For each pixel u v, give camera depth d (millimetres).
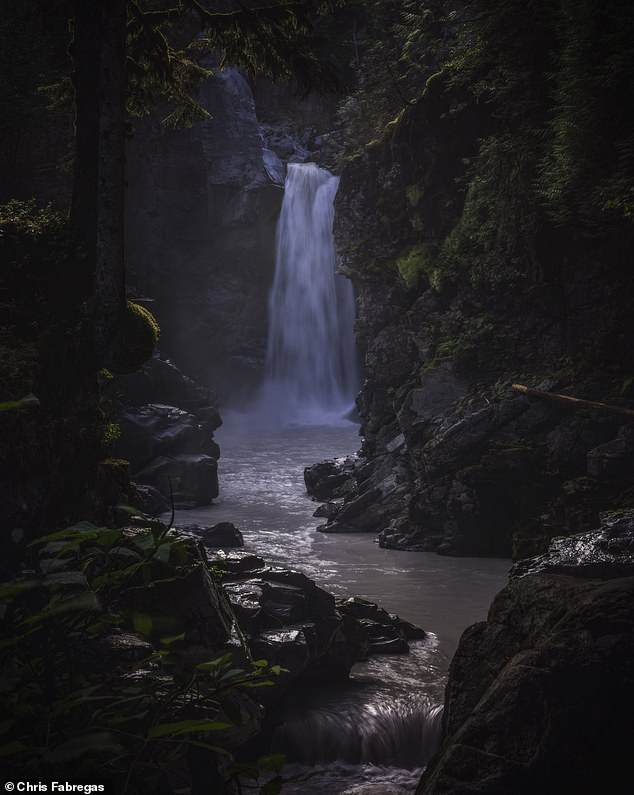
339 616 10695
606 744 6730
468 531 17109
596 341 17000
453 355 18391
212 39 12812
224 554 11383
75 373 10125
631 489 15375
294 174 36906
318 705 9812
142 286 35438
